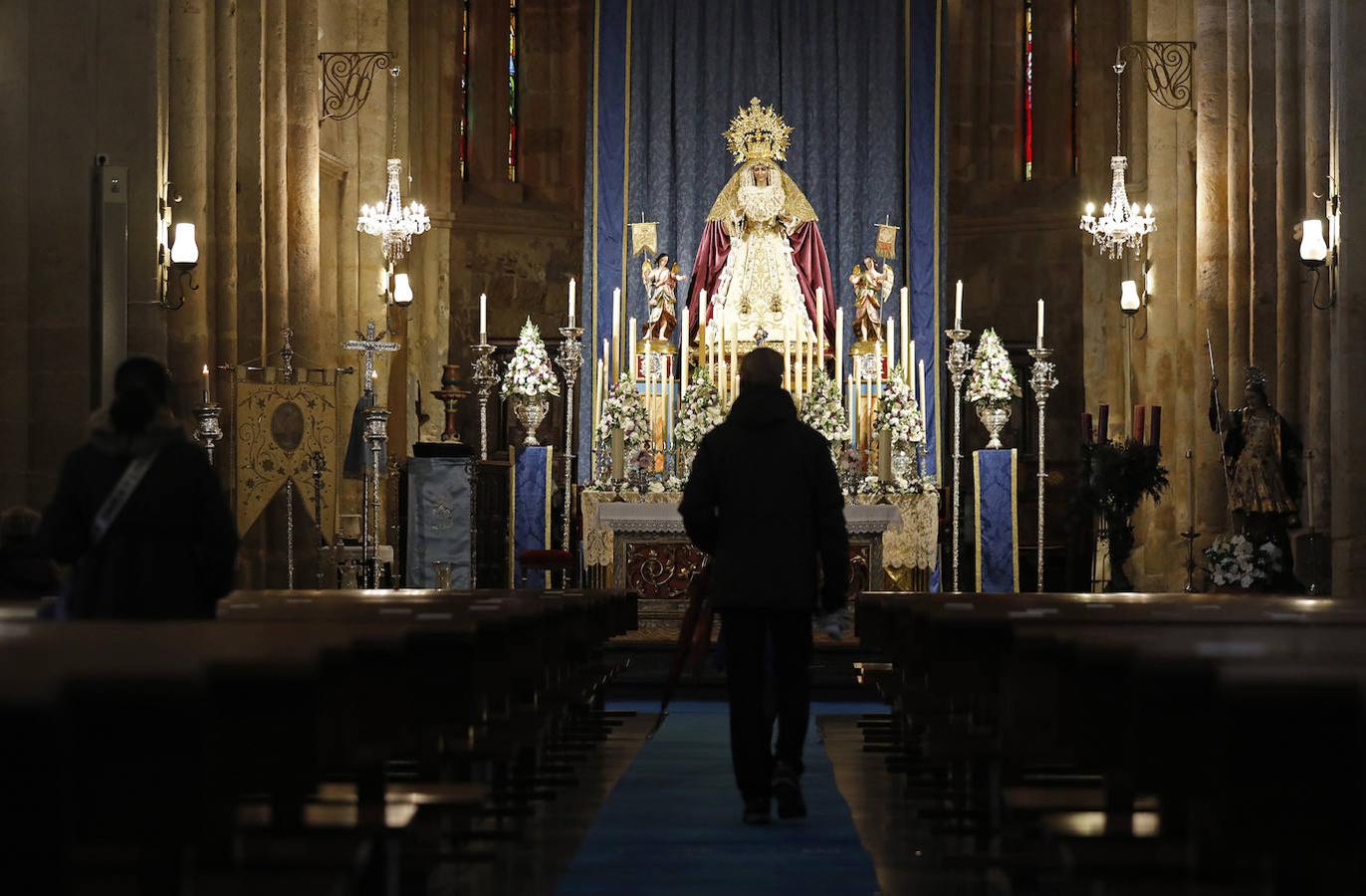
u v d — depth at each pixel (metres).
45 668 3.17
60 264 17.50
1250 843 3.22
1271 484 19.39
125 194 17.69
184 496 7.84
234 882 3.75
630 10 27.72
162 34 20.28
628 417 22.97
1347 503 17.36
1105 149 29.80
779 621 9.48
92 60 17.75
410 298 24.06
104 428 7.87
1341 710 3.12
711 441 9.47
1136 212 25.42
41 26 17.70
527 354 23.19
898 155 27.44
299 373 23.80
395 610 7.97
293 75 24.08
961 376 23.84
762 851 8.49
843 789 11.10
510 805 9.77
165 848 3.38
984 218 30.17
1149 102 27.33
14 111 17.62
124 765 3.12
